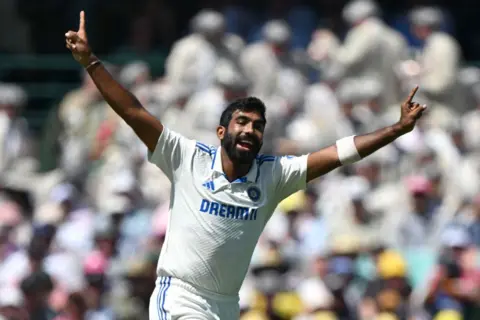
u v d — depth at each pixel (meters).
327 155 30.67
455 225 53.44
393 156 57.47
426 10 63.72
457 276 50.56
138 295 49.62
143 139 30.53
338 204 54.00
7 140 64.06
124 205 56.34
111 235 52.69
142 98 62.81
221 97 59.34
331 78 61.28
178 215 30.39
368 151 30.50
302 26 68.25
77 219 56.34
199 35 62.34
